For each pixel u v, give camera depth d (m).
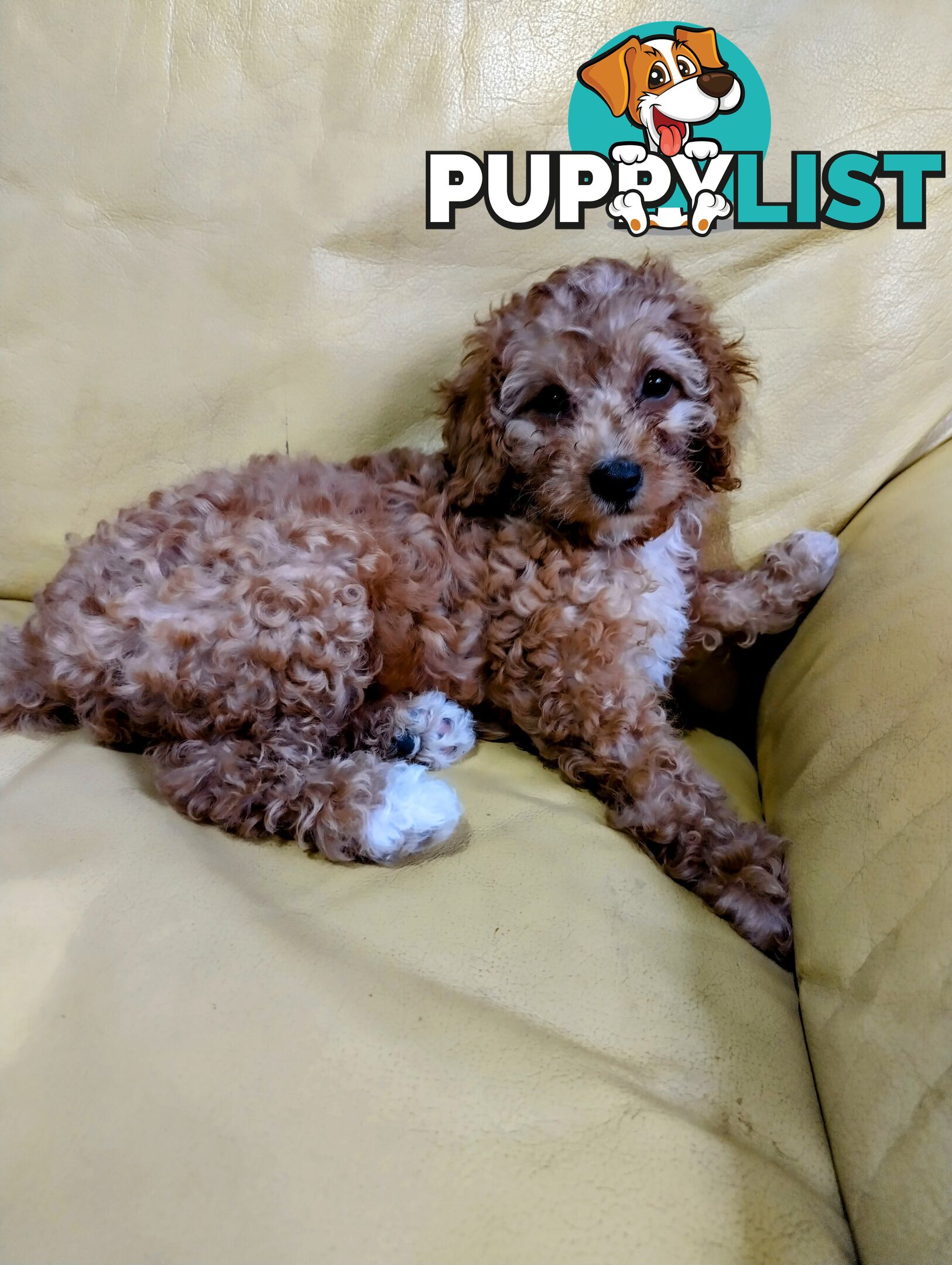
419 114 1.33
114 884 0.90
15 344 1.44
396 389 1.45
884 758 0.91
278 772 1.12
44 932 0.85
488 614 1.35
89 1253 0.64
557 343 1.33
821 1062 0.80
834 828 0.94
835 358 1.33
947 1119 0.64
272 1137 0.69
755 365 1.35
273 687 1.16
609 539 1.34
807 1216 0.68
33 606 1.59
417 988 0.82
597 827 1.14
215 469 1.40
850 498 1.38
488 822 1.10
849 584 1.23
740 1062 0.81
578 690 1.26
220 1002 0.79
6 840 0.96
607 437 1.29
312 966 0.83
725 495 1.41
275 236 1.38
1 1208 0.66
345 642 1.19
